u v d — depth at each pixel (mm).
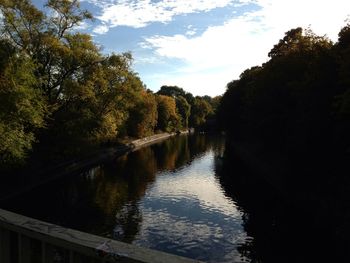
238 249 18703
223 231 21484
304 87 23859
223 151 68812
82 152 43844
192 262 2725
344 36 22828
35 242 5180
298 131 24938
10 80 24203
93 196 30203
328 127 22719
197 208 26609
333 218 19750
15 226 3498
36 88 29688
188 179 38250
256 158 46562
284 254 17891
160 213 25297
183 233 21125
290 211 25531
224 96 80375
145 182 36500
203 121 157500
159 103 118500
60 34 34406
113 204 27719
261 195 30469
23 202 28188
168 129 121375
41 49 33094
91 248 2973
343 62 19141
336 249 18141
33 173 32844
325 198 21969
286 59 31422
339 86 21609
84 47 34969
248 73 66812
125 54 37938
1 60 24422
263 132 36938
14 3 31359
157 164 50031
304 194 25281
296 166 27344
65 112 35125
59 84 34844
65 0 33531
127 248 2949
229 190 32656
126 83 41906
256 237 20344
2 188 28656
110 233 21062
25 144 25984
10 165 28234
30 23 32250
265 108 33000
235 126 69250
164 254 2852
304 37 31484
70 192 31734
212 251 18500
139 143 82438
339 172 22672
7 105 23859
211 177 39531
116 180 37500
